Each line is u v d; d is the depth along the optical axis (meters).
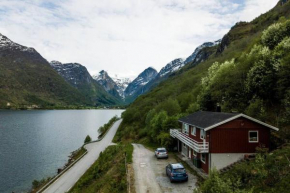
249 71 39.81
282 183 17.25
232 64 50.62
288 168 18.84
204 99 50.34
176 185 24.27
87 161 49.78
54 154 63.62
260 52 41.84
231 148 25.83
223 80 47.00
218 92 45.88
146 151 45.84
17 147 71.00
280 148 24.64
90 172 40.06
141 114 94.06
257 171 19.86
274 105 36.00
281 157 21.12
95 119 180.00
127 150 45.50
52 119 170.25
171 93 106.31
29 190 38.97
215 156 25.88
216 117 29.19
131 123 94.12
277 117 32.06
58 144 77.25
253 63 42.81
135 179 26.77
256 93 38.59
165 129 49.00
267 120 32.62
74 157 57.91
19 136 90.19
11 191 38.88
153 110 69.88
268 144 25.88
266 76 36.31
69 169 44.19
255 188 18.06
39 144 76.38
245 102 40.22
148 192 22.67
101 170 37.69
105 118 191.12
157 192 22.55
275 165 19.83
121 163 35.25
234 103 41.78
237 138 25.91
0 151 65.31
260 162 20.92
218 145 25.86
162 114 54.56
